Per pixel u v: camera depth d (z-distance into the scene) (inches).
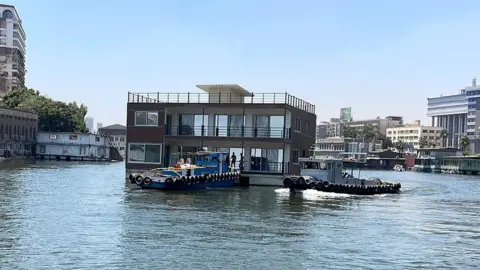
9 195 1438.2
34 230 903.1
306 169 1868.8
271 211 1252.5
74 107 5989.2
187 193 1641.2
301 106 2253.9
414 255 822.5
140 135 2101.4
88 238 851.4
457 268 751.7
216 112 2133.4
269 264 727.1
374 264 753.0
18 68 7130.9
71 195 1489.9
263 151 2114.9
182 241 852.0
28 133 5236.2
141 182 1736.0
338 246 860.0
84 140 5310.0
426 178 4227.4
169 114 2165.4
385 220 1184.8
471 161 6008.9
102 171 3070.9
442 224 1169.4
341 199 1641.2
